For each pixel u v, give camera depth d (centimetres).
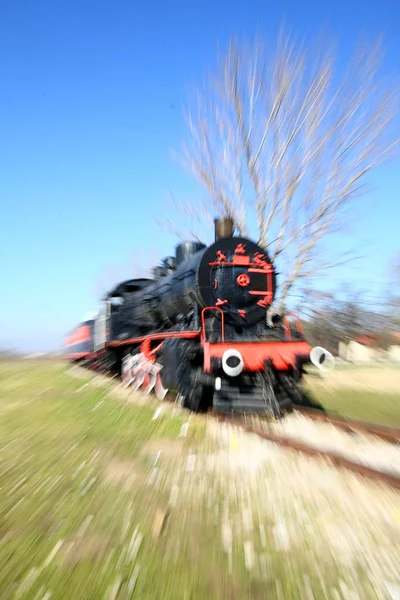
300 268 1803
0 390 1287
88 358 1853
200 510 436
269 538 383
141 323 1358
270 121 1706
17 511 431
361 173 1614
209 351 862
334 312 2278
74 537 381
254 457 596
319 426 801
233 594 307
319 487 494
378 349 2788
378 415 971
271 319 1044
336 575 330
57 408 942
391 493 475
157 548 364
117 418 834
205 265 973
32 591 309
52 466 558
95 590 309
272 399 874
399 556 357
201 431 738
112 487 490
